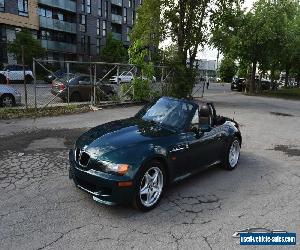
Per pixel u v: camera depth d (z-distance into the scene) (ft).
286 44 95.40
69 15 151.84
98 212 14.93
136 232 13.46
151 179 15.49
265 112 55.93
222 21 69.41
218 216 15.31
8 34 118.32
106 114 43.01
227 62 115.75
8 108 41.50
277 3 95.04
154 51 64.90
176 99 19.86
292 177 21.66
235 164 22.93
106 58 142.51
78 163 15.17
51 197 16.28
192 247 12.64
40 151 24.38
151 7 65.92
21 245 12.12
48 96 57.06
